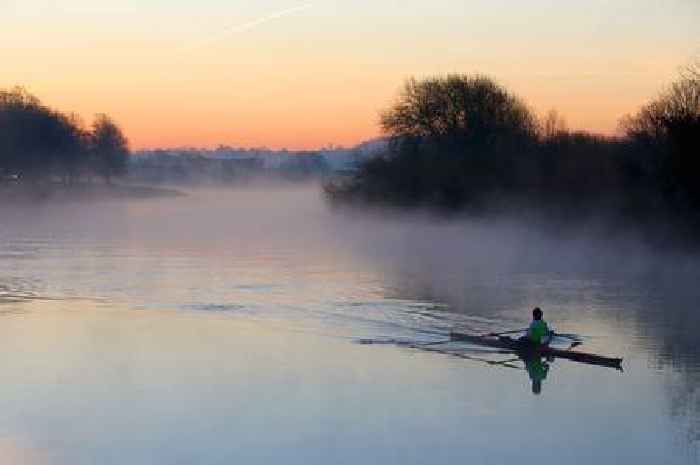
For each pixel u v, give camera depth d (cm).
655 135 7194
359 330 3712
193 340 3450
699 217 6350
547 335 3284
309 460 2147
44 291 4772
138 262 6281
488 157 9281
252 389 2727
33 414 2472
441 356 3212
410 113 9756
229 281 5284
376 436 2314
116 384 2769
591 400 2661
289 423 2411
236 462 2131
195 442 2262
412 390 2744
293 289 4944
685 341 3478
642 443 2291
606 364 3100
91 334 3544
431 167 9506
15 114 14912
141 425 2384
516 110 9725
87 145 18212
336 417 2469
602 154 8181
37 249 7206
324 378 2872
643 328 3750
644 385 2828
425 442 2275
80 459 2147
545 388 2786
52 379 2825
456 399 2658
